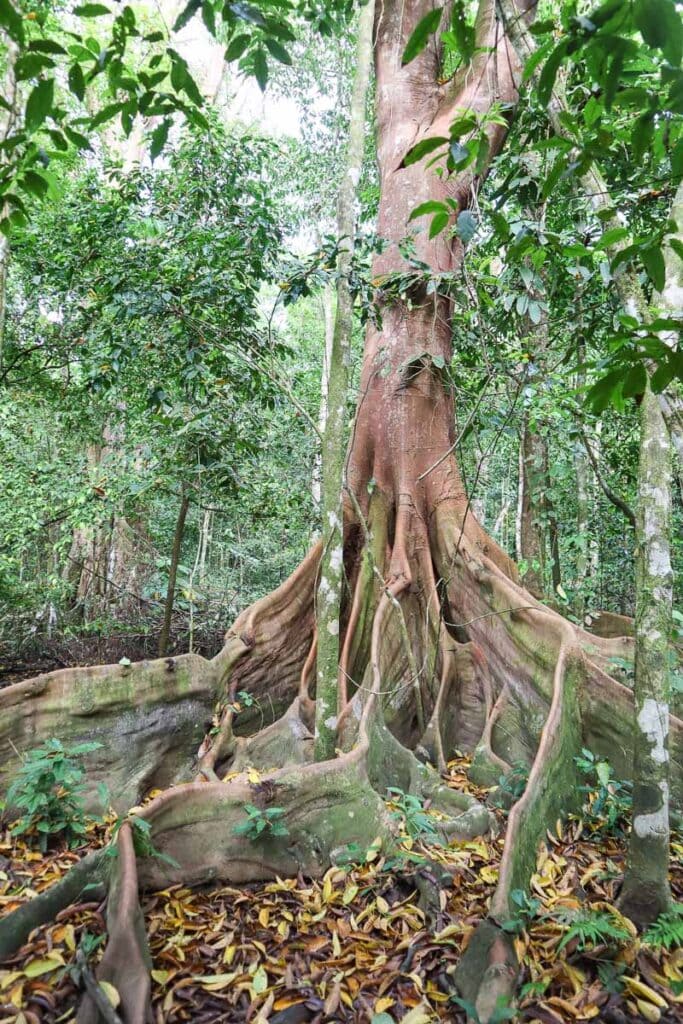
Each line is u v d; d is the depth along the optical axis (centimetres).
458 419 786
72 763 427
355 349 1314
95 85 1148
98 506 805
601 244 216
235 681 561
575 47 170
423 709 581
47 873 372
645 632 329
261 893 351
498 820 439
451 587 631
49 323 802
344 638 609
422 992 280
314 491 1130
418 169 695
